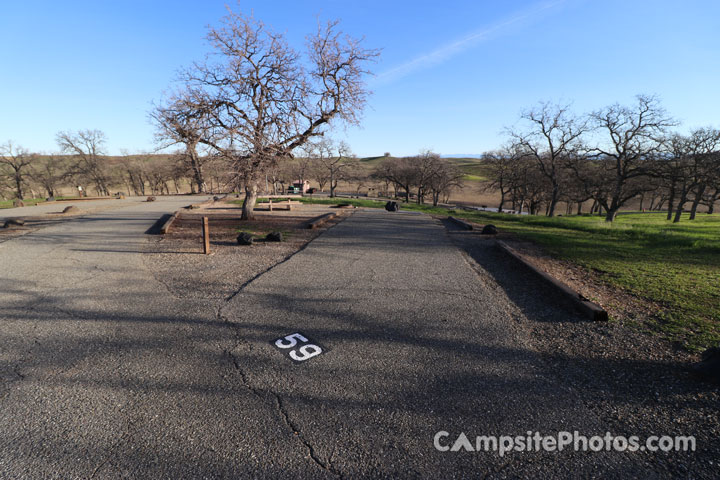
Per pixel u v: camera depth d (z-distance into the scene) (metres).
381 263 7.63
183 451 2.37
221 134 11.76
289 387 3.09
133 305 5.05
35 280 6.23
